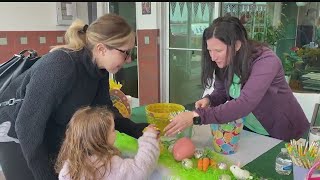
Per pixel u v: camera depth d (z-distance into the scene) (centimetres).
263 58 128
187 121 119
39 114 104
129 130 136
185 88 382
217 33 125
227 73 139
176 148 113
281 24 311
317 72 297
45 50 378
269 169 108
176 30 372
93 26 112
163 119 134
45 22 373
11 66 128
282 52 313
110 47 110
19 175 124
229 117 119
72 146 104
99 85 135
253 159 117
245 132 149
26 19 355
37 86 104
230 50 126
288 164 103
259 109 147
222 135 120
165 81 393
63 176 101
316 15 289
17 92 117
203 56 148
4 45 343
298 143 99
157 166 110
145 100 408
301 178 92
